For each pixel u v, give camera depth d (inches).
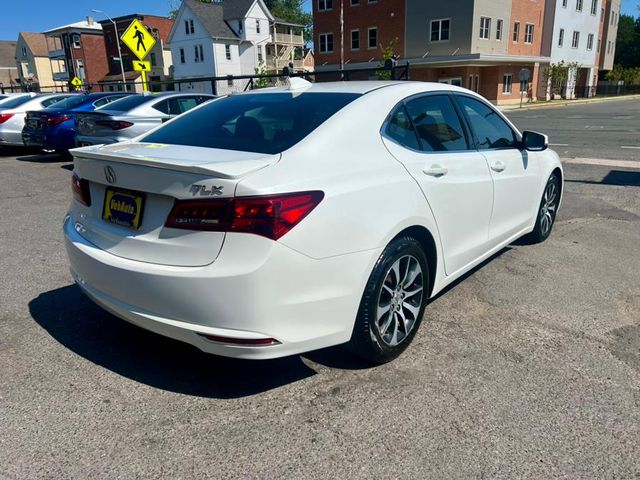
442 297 162.6
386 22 1489.9
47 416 104.3
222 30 1968.5
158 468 90.9
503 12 1429.6
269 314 96.3
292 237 96.1
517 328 142.0
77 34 2282.2
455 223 139.3
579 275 181.2
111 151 114.7
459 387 114.4
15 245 215.5
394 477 88.8
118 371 120.9
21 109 501.0
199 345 101.3
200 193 95.7
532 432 100.0
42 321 145.3
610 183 339.9
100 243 114.7
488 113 167.3
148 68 565.3
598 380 117.3
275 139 114.6
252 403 109.2
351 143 114.8
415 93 137.2
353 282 107.3
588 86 2025.1
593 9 1908.2
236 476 89.0
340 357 127.4
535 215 197.9
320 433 99.7
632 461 92.6
